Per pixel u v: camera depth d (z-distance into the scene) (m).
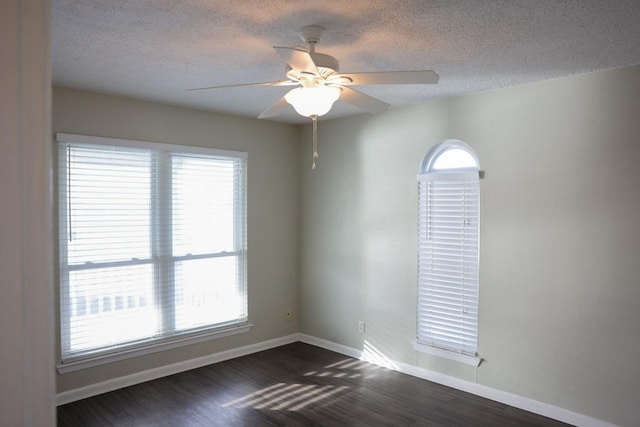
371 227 4.40
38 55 0.65
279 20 2.18
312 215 4.98
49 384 0.66
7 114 0.63
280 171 4.93
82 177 3.51
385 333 4.30
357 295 4.54
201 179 4.25
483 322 3.61
